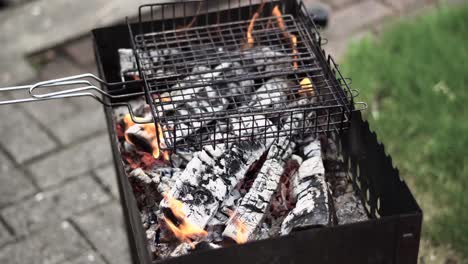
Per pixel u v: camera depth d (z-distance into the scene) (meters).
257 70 1.30
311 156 1.19
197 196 1.12
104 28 1.32
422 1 2.00
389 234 1.03
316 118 1.18
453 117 1.66
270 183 1.16
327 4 2.00
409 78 1.75
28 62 1.88
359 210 1.20
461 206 1.49
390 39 1.86
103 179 1.62
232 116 1.15
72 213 1.56
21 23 1.98
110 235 1.53
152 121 1.15
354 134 1.19
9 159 1.67
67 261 1.49
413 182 1.55
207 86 1.24
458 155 1.57
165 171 1.20
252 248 1.00
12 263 1.48
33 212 1.57
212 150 1.16
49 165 1.65
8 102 1.10
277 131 1.16
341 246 1.03
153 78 1.20
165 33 1.32
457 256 1.42
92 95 1.14
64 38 1.93
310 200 1.12
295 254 1.03
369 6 1.99
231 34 1.32
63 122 1.74
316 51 1.27
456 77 1.74
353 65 1.78
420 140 1.62
